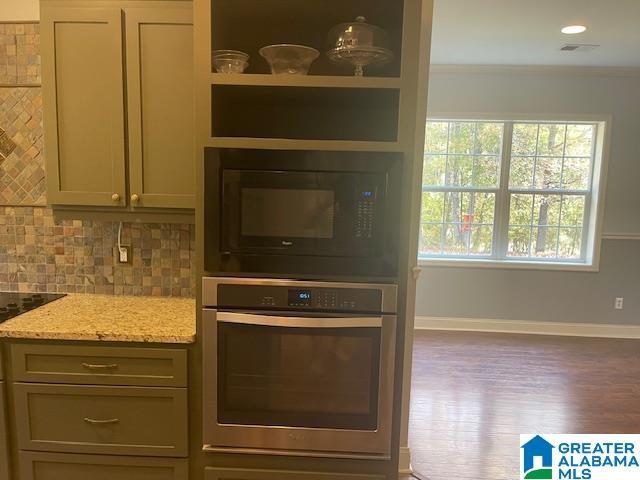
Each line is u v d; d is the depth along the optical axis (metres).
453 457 2.48
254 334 1.64
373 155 1.56
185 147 1.81
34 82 2.08
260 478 1.74
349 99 1.78
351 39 1.64
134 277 2.19
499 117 4.37
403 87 1.55
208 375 1.67
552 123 4.43
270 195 1.59
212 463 1.74
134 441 1.74
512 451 2.55
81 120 1.81
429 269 4.59
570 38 3.40
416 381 3.42
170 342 1.68
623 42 3.47
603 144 4.32
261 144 1.57
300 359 1.66
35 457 1.75
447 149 4.54
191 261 2.16
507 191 4.51
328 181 1.57
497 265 4.53
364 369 1.65
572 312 4.54
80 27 1.76
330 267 1.61
